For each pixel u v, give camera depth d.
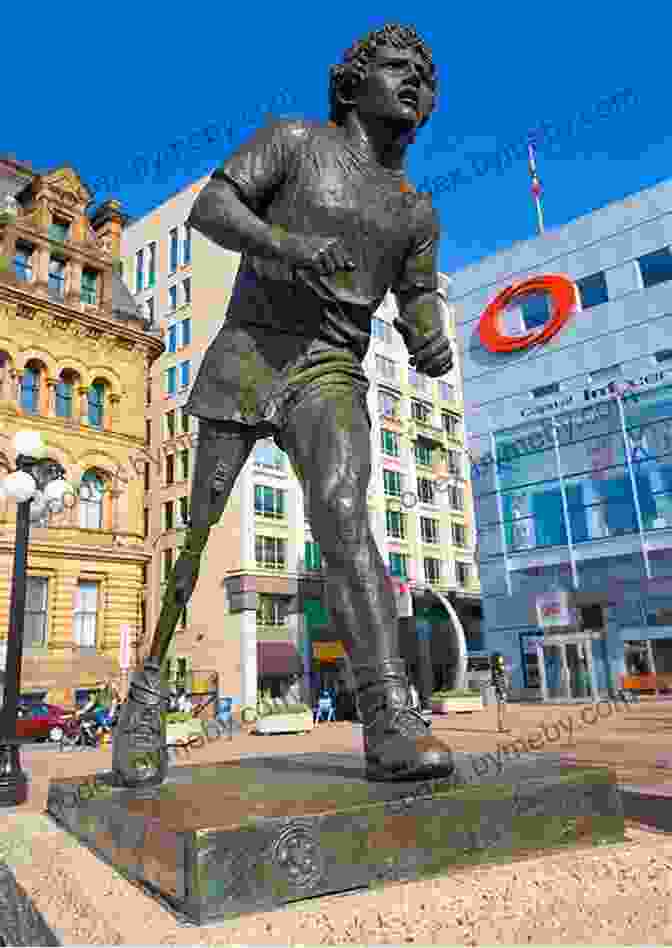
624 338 26.17
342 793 2.02
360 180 2.68
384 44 2.73
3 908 2.19
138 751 2.64
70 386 28.66
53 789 3.03
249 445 2.82
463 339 30.17
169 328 36.78
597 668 25.14
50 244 28.81
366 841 1.76
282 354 2.71
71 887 1.96
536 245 28.80
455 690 24.66
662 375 25.16
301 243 2.37
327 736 18.33
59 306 27.91
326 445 2.51
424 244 2.88
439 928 1.59
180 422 34.91
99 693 21.67
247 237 2.47
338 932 1.54
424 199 2.89
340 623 2.37
